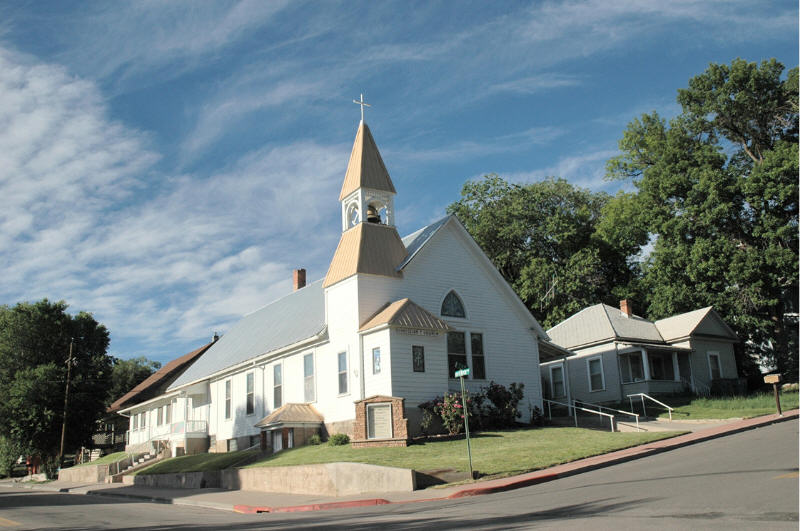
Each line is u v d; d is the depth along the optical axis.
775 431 20.67
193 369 44.12
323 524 12.36
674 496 10.99
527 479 16.19
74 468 42.53
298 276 43.22
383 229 29.52
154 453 40.75
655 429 27.06
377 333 26.27
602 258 58.78
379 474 18.20
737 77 47.00
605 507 10.70
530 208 57.44
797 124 46.47
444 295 29.58
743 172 48.31
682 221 45.66
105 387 52.41
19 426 46.78
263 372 34.31
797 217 43.28
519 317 32.00
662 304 47.28
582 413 36.66
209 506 19.78
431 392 26.17
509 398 27.62
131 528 13.51
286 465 21.95
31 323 50.88
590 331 41.31
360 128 31.62
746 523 8.09
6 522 15.24
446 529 10.03
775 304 43.28
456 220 30.83
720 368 42.12
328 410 28.45
